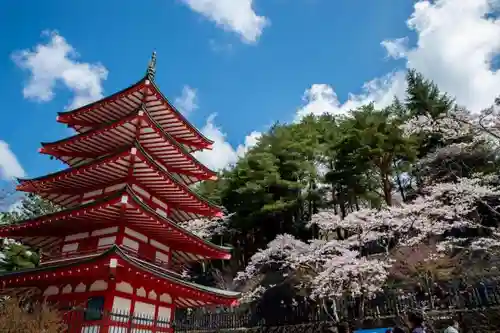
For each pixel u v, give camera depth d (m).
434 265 25.64
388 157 35.31
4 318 9.99
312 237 38.34
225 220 41.09
